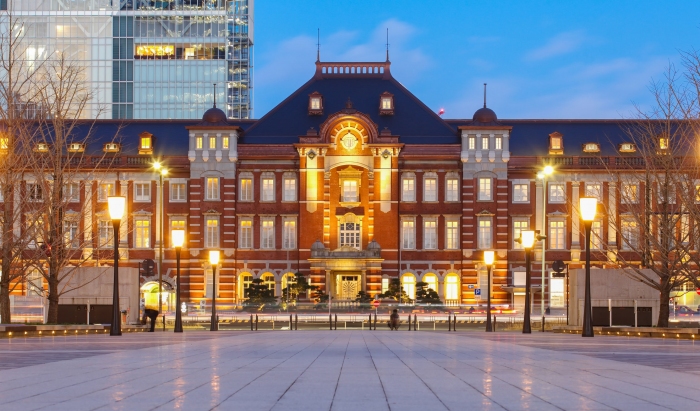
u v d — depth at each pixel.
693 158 61.25
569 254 94.62
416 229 96.06
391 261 94.81
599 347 32.56
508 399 15.59
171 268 96.00
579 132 98.25
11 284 90.25
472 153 95.00
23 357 25.75
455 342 37.62
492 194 95.00
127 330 54.88
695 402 15.16
